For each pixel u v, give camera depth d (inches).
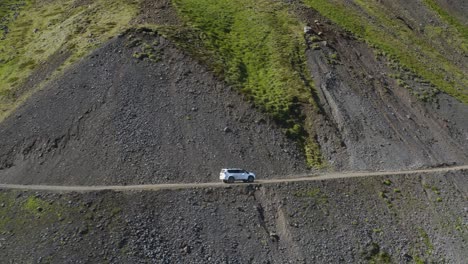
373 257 2209.6
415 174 2677.2
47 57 3154.5
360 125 2942.9
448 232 2402.8
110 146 2454.5
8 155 2469.2
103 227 2030.0
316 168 2632.9
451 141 3078.2
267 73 3144.7
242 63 3184.1
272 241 2164.1
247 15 3742.6
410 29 4719.5
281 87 3021.7
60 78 2827.3
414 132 3043.8
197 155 2496.3
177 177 2379.4
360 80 3294.8
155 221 2101.4
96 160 2402.8
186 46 3083.2
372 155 2785.4
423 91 3422.7
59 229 2010.3
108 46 2999.5
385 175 2620.6
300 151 2696.9
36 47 3363.7
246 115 2748.5
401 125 3058.6
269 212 2277.3
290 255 2132.1
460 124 3233.3
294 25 3686.0
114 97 2687.0
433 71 3895.2
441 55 4416.8
